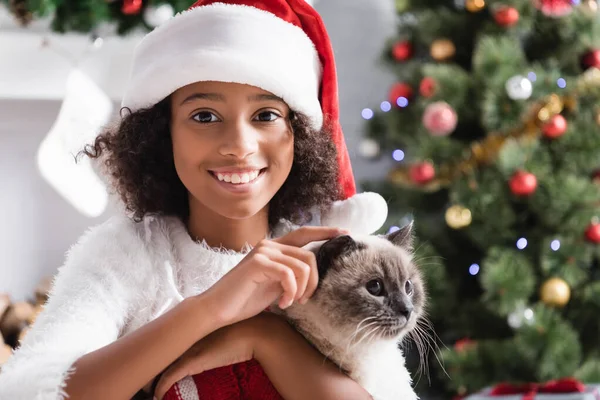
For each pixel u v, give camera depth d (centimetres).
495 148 273
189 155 114
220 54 110
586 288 269
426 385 289
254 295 98
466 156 277
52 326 103
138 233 119
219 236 122
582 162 270
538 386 211
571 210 267
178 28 115
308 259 99
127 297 111
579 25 279
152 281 114
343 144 138
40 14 217
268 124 115
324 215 131
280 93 114
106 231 118
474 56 281
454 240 293
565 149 272
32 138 278
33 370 95
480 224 276
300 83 117
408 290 112
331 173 130
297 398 100
